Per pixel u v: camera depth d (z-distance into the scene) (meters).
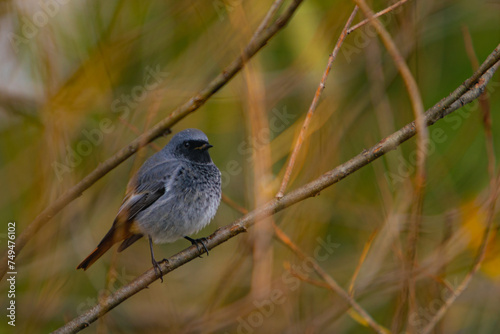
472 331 11.03
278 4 6.93
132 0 10.45
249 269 10.73
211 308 9.66
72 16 10.04
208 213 10.19
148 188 9.91
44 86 9.09
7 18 9.27
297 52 10.65
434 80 11.62
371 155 7.00
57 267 9.55
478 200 10.38
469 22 11.93
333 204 11.70
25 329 9.15
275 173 11.26
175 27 10.45
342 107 11.12
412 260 7.01
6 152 9.96
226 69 7.38
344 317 11.23
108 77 10.01
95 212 10.81
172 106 10.27
